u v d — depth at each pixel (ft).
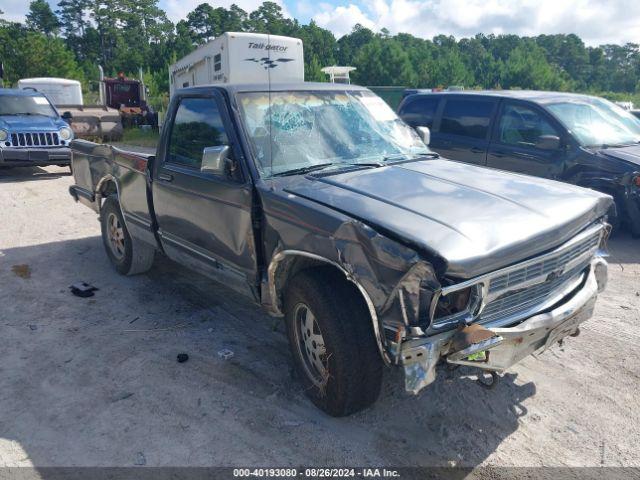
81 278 19.62
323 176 12.30
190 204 14.07
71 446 10.71
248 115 13.10
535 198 11.32
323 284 10.60
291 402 12.05
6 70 208.85
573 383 12.70
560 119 23.43
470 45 551.59
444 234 9.34
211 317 16.38
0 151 38.09
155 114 75.25
